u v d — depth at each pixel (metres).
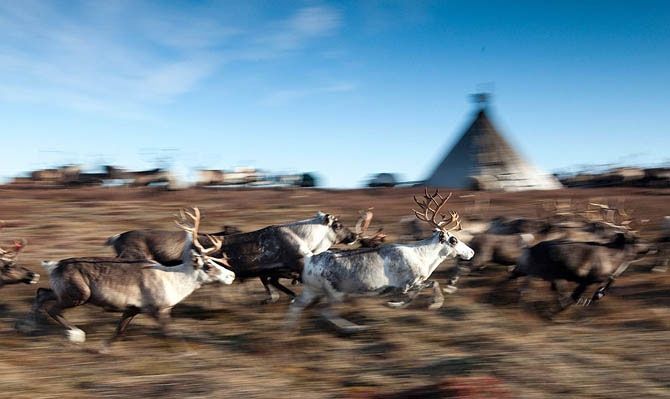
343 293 11.63
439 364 10.12
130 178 33.88
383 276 11.62
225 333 11.77
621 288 14.50
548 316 12.63
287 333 11.64
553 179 40.62
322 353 10.78
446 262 16.98
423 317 12.48
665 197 30.83
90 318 12.22
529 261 12.88
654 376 9.62
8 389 9.06
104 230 21.00
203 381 9.43
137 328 11.77
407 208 26.34
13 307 12.80
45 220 22.25
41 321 11.86
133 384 9.32
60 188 32.25
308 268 11.66
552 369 9.86
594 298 13.06
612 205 26.84
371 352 10.84
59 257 17.36
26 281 11.94
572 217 18.75
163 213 24.34
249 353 10.80
